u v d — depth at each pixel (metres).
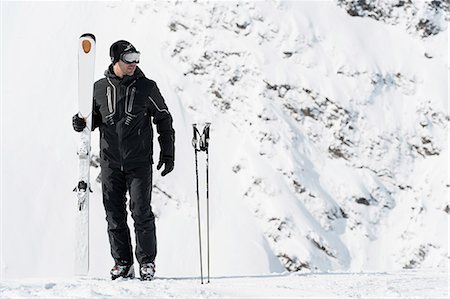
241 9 51.47
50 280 5.91
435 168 47.50
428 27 52.84
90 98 6.98
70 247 42.25
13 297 4.06
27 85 51.47
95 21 54.56
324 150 47.69
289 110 48.38
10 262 41.16
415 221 45.53
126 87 6.93
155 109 7.11
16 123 48.72
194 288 4.81
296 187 45.09
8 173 45.34
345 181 46.16
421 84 50.50
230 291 4.75
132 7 54.22
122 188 7.11
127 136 6.93
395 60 51.31
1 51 54.03
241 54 49.84
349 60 50.19
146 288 4.68
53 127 48.53
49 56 53.19
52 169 46.03
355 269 42.72
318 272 9.30
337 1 53.28
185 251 41.75
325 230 43.97
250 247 41.66
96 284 4.84
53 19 55.53
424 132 48.75
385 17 53.69
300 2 52.50
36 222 43.09
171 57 50.97
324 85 48.91
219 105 48.88
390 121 48.81
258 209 43.84
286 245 42.22
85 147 6.98
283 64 49.59
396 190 46.97
